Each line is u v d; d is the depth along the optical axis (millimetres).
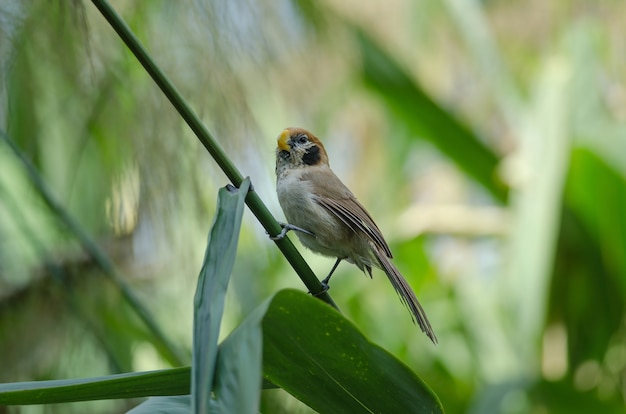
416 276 14133
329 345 5070
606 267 12414
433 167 19266
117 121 9258
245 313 10617
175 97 5820
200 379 4422
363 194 16188
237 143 9023
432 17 15469
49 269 9695
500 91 14141
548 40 15539
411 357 13312
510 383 10977
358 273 13641
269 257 11156
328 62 11594
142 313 9156
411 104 13617
